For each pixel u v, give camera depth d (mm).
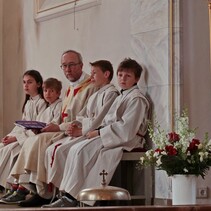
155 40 12422
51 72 15781
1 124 17031
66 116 13367
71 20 15164
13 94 16891
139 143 12000
